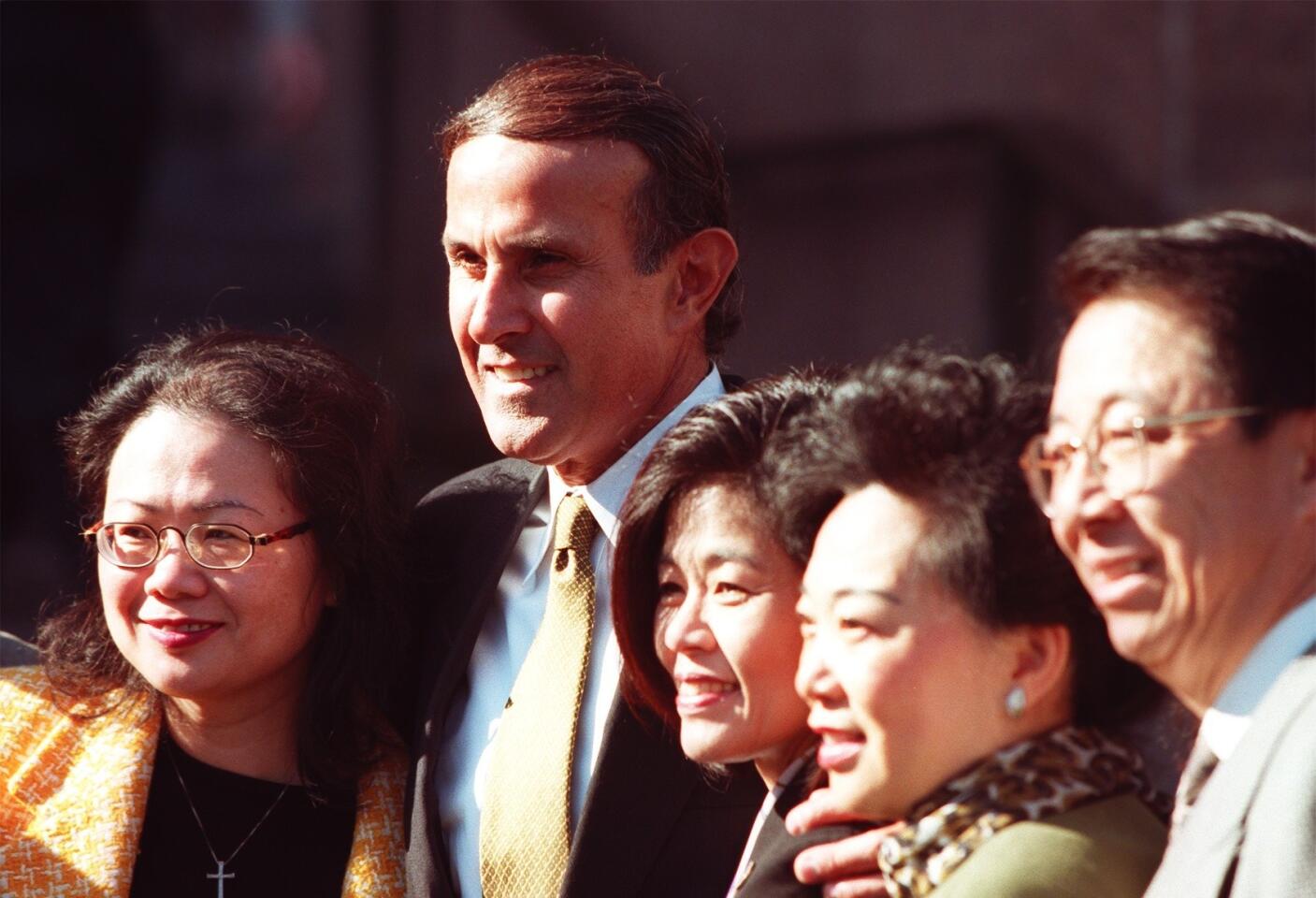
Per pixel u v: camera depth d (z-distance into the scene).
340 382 7.10
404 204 20.23
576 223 6.32
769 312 18.86
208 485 6.63
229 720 7.00
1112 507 4.38
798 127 18.72
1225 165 18.39
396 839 6.82
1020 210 18.17
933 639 4.66
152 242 21.23
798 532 5.10
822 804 5.07
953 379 4.90
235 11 24.47
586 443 6.50
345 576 6.97
